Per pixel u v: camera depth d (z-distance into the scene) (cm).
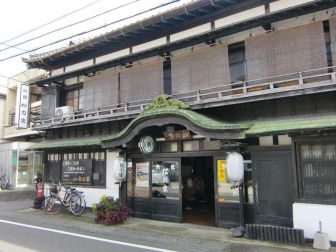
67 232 1038
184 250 816
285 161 945
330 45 938
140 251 802
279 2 1016
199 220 1209
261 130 899
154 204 1246
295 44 958
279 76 964
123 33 1312
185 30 1227
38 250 794
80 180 1530
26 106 1762
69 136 1633
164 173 1236
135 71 1340
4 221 1249
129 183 1329
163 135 1241
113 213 1153
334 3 909
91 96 1493
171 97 1173
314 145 877
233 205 1045
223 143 1049
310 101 935
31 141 2548
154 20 1217
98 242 897
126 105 1321
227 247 830
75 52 1528
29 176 2248
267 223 960
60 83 1680
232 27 1055
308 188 873
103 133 1480
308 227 859
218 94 1065
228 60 1089
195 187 1598
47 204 1469
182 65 1188
